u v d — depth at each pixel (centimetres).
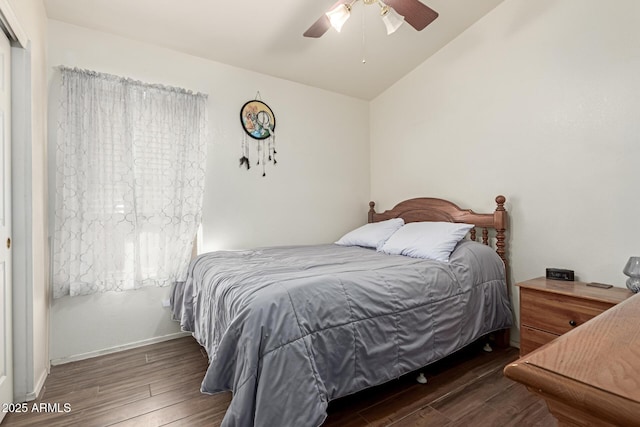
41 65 203
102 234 230
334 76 327
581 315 176
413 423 151
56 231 216
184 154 260
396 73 330
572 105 212
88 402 173
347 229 366
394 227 294
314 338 135
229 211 290
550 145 223
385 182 364
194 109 266
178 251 257
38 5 197
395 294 167
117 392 183
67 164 219
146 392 183
